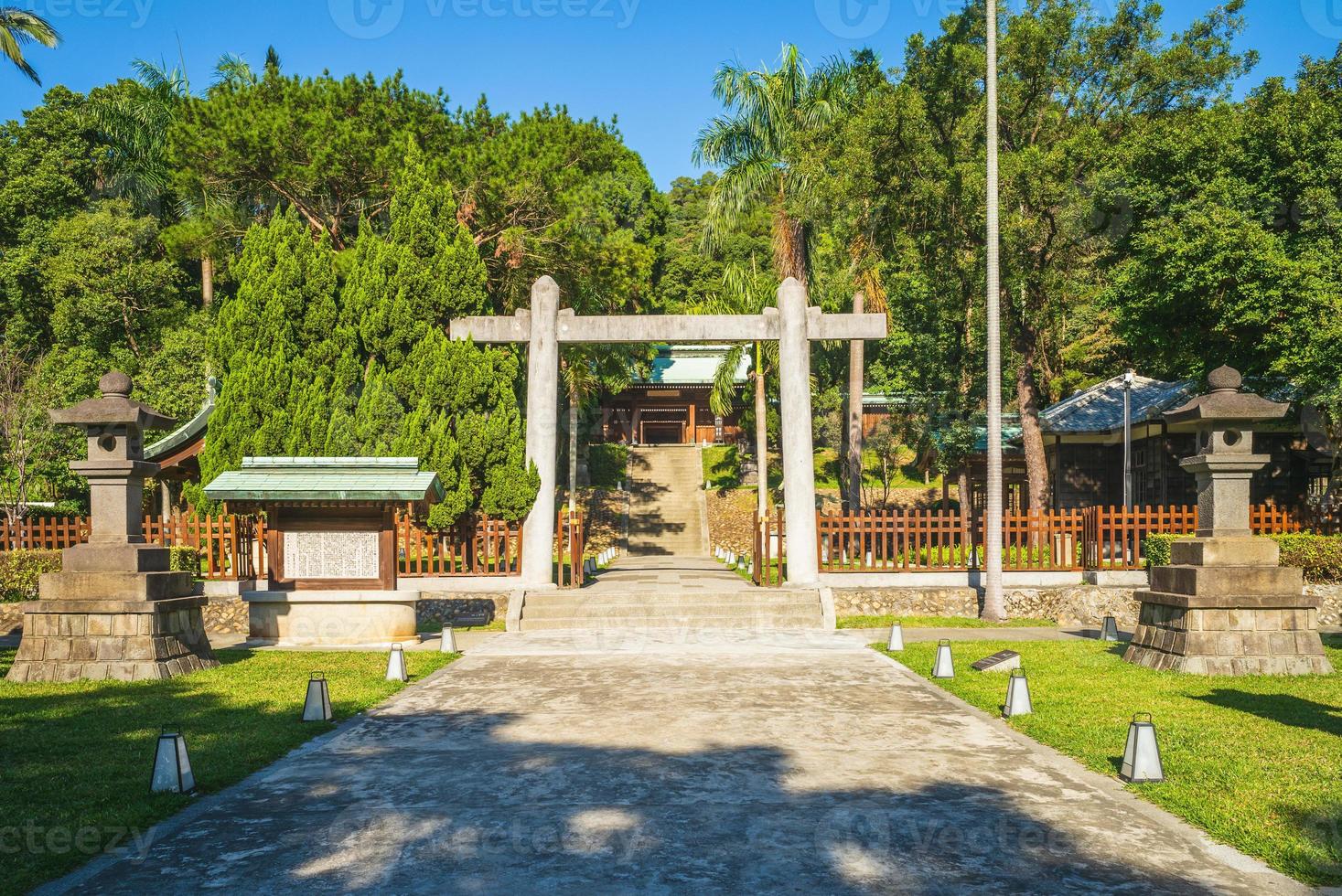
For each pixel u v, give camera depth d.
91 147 47.88
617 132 36.84
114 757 8.60
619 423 69.25
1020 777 7.97
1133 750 7.81
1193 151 23.09
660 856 6.14
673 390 64.62
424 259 24.22
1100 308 26.62
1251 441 13.32
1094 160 24.67
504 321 22.47
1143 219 24.25
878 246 29.47
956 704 11.19
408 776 8.09
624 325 22.19
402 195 24.36
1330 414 21.95
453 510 21.92
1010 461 36.66
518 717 10.60
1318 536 20.27
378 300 23.62
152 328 41.97
